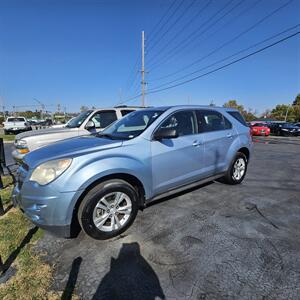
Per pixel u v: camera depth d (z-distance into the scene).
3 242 2.74
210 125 4.19
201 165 3.92
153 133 3.25
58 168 2.53
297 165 7.27
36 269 2.30
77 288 2.08
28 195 2.56
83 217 2.62
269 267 2.32
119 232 2.88
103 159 2.71
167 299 1.96
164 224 3.17
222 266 2.34
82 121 6.38
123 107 6.96
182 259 2.45
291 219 3.35
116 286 2.10
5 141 15.37
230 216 3.42
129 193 2.92
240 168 4.93
